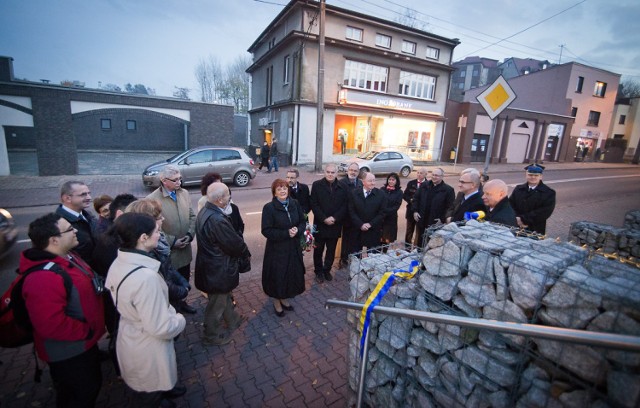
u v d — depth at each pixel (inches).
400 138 850.1
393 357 88.8
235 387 111.4
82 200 113.2
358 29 765.3
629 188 605.0
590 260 69.4
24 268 77.5
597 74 1114.7
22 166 650.2
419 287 85.2
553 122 1048.2
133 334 78.9
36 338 79.1
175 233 144.6
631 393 49.4
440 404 76.3
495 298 68.7
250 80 1088.2
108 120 1051.3
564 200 468.1
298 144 733.9
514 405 63.8
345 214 192.1
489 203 132.3
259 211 352.2
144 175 439.2
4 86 500.7
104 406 102.2
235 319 142.4
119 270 77.1
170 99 644.7
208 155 473.4
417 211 212.7
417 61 813.9
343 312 159.5
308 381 115.3
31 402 102.0
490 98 188.1
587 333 47.3
